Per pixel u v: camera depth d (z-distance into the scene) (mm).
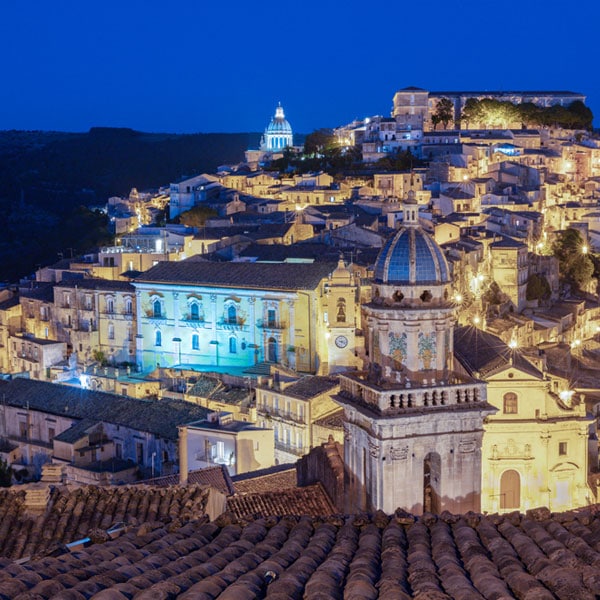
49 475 51312
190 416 121375
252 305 152750
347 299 136625
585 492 85812
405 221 60719
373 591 26750
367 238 181625
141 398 138625
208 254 179000
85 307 175000
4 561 29625
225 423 113062
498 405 84500
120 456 125938
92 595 25719
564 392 91375
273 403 124188
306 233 194125
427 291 59125
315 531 35844
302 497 68562
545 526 34938
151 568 28984
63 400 138500
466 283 167875
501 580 27609
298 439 118188
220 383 138875
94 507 46906
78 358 175000
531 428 84062
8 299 197875
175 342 161750
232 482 85812
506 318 167500
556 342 162500
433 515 36938
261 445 107438
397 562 30172
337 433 113875
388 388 57312
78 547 36344
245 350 154250
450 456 57625
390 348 59469
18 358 180875
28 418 139625
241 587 26172
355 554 31953
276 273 152375
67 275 197625
